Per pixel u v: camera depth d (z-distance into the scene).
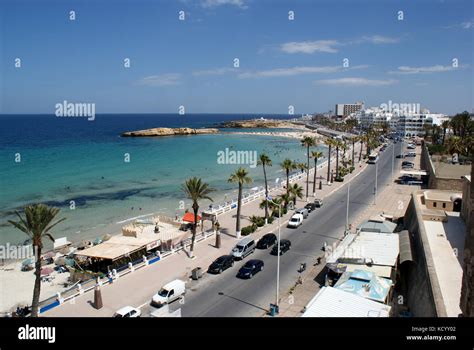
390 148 166.12
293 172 113.19
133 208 73.38
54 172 108.38
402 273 38.81
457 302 27.36
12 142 183.38
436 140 145.25
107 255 41.88
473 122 121.19
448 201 54.19
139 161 133.00
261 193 78.25
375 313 24.08
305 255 44.72
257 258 44.09
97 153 150.62
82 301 33.91
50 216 31.17
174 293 33.44
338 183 92.25
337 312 24.31
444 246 39.16
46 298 37.66
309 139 84.06
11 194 82.62
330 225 57.16
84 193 85.00
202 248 47.81
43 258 48.06
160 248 48.56
